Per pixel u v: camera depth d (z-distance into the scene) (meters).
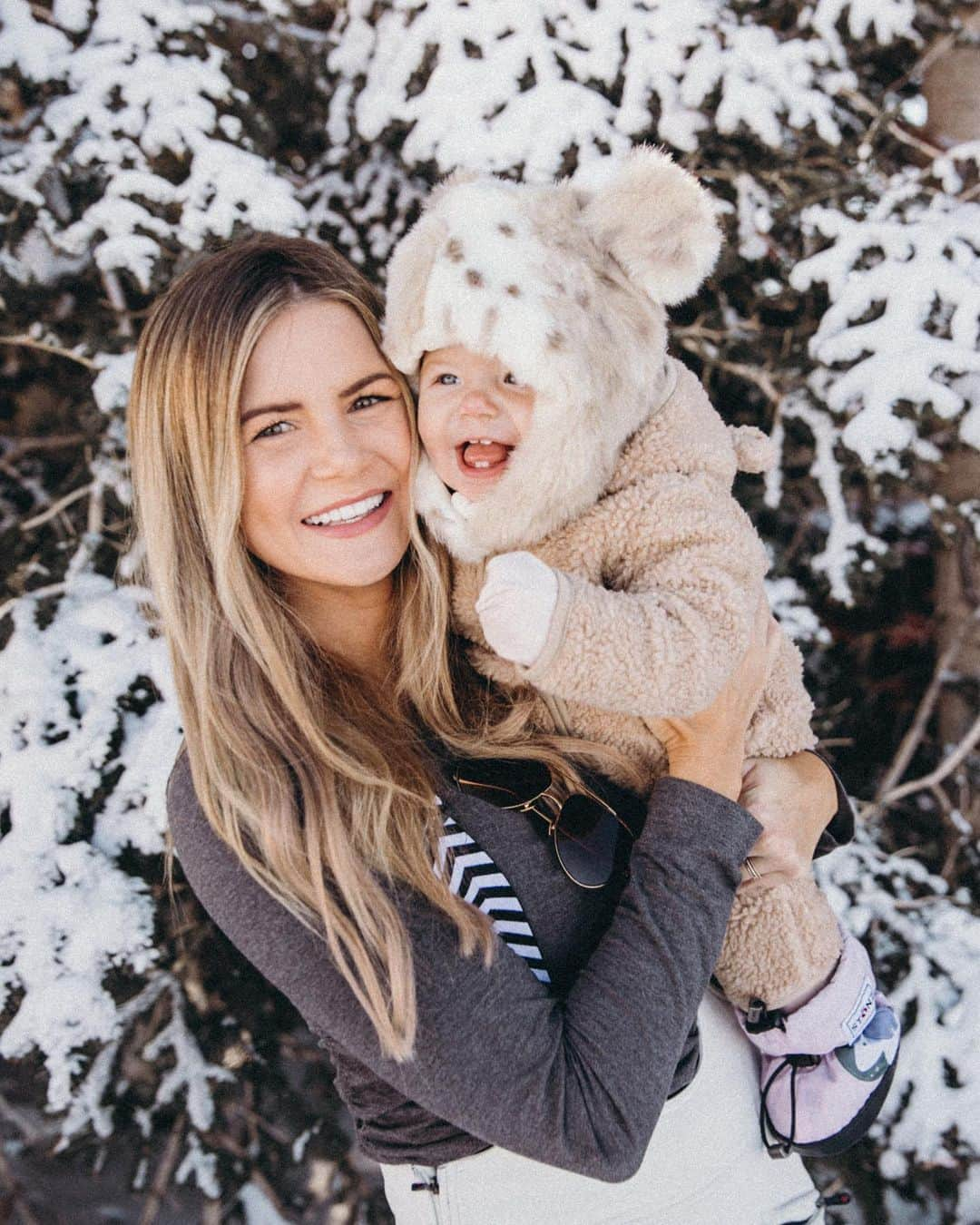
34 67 2.00
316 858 1.11
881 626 2.62
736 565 1.24
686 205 1.23
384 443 1.31
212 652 1.26
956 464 2.26
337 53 2.35
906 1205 2.16
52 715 2.02
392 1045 1.03
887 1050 1.38
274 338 1.23
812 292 2.23
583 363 1.16
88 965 1.88
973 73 2.27
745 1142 1.31
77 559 2.22
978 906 2.29
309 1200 2.32
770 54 2.15
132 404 1.30
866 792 2.59
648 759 1.35
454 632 1.46
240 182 2.01
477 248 1.18
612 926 1.14
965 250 2.14
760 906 1.35
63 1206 2.50
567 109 2.10
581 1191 1.18
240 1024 2.25
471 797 1.26
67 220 2.04
